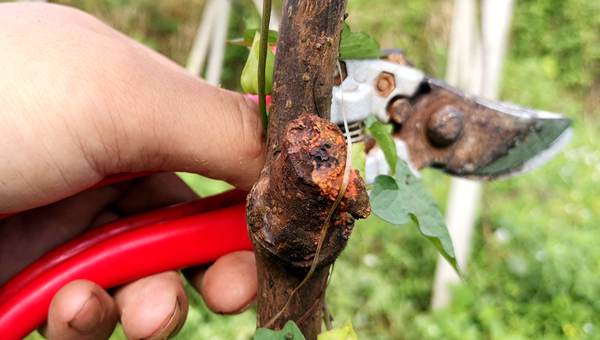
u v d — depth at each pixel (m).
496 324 0.53
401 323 0.53
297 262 0.14
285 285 0.15
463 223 0.53
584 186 0.74
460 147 0.21
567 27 1.00
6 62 0.17
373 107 0.19
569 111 0.92
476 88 0.50
